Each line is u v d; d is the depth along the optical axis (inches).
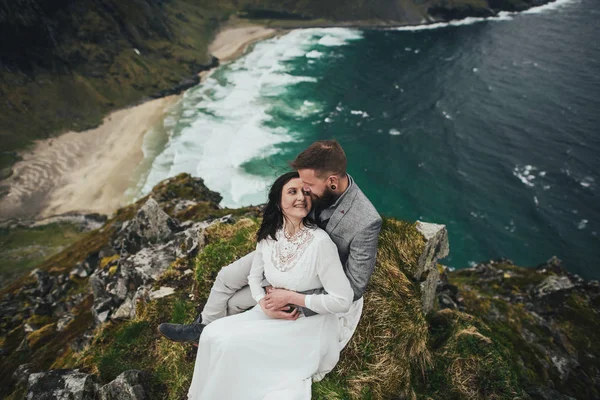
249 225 301.6
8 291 848.9
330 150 162.6
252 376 179.5
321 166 162.7
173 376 232.1
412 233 285.1
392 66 3939.5
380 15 5211.6
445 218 2130.9
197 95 3449.8
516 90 3331.7
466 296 623.8
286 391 179.5
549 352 557.6
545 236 1993.1
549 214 2103.8
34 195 2315.5
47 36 3376.0
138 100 3383.4
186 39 4426.7
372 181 2406.5
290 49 4419.3
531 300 775.7
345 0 5329.7
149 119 3078.2
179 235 363.6
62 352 429.1
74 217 2142.0
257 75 3801.7
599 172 2359.7
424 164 2513.5
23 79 3213.6
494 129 2822.3
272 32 4938.5
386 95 3361.2
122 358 252.7
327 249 172.1
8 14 3149.6
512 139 2696.9
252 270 195.6
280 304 180.9
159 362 243.8
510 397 250.2
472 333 280.8
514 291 807.7
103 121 3095.5
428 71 3784.5
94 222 2105.1
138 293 296.5
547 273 877.8
